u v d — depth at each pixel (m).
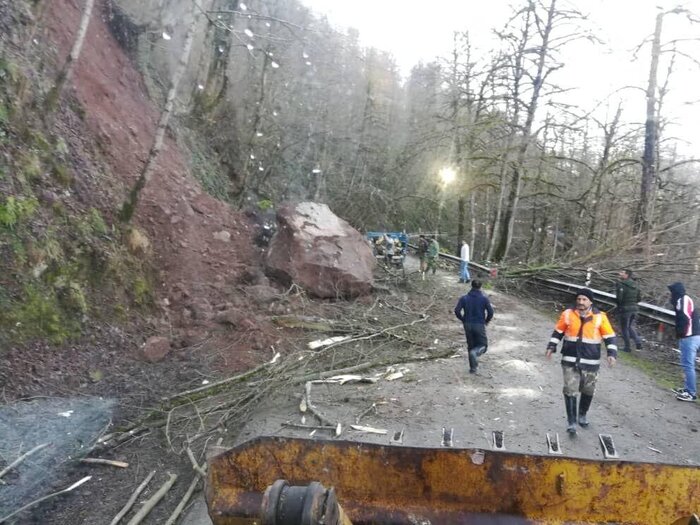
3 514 4.71
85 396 7.09
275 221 16.61
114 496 5.29
